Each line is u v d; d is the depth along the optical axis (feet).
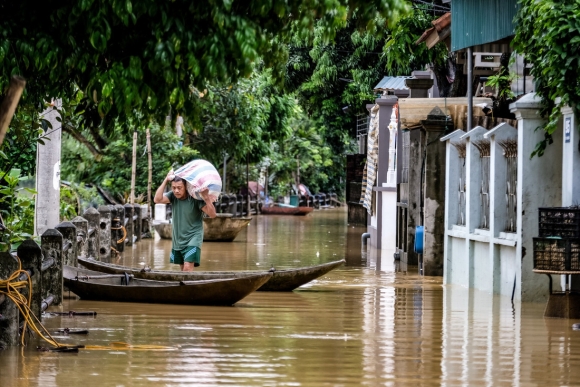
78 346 41.42
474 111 86.17
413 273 84.53
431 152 81.15
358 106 164.45
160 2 31.76
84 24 32.58
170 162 151.43
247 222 126.31
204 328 48.14
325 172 299.38
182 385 34.04
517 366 38.88
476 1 72.08
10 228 72.59
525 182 60.75
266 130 195.11
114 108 37.06
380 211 119.14
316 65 161.38
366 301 61.46
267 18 33.60
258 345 42.96
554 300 53.93
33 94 39.22
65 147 156.66
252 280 56.44
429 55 103.30
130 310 54.90
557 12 53.42
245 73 31.86
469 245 70.74
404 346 43.42
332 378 35.76
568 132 57.62
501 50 81.46
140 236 121.08
